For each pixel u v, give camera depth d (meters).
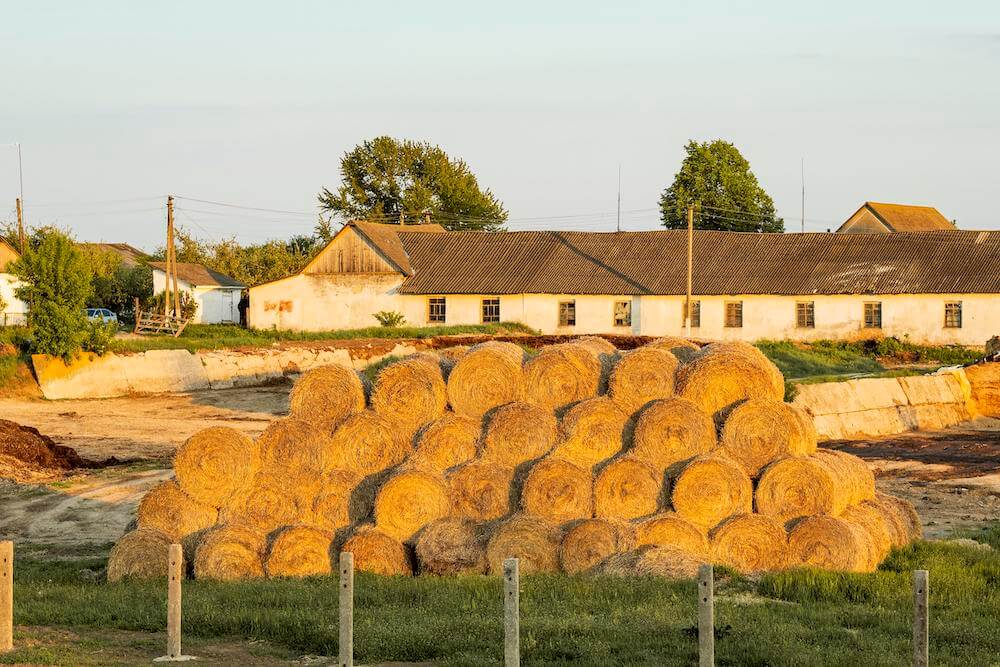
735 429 21.48
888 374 50.22
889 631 16.66
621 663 14.77
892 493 31.77
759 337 68.88
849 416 44.31
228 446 22.25
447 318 73.06
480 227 128.50
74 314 49.81
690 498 21.11
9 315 69.88
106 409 46.25
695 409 21.56
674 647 15.48
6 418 43.56
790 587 19.22
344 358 56.69
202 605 18.30
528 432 21.89
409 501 21.70
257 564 21.78
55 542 26.70
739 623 16.61
